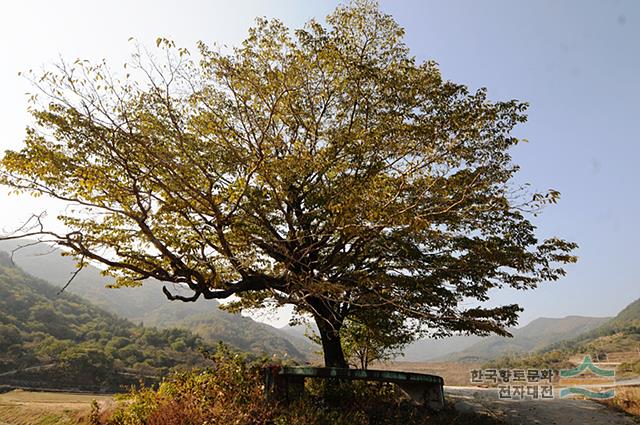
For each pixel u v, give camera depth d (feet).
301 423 28.55
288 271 36.76
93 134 31.71
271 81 35.29
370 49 45.70
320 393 37.17
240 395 32.60
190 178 34.12
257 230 42.78
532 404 45.91
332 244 40.81
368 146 39.99
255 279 38.68
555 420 40.27
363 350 60.95
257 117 38.73
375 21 45.78
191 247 36.50
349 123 43.52
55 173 31.96
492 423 37.76
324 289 34.40
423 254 45.24
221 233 33.27
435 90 42.70
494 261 43.57
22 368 194.18
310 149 42.37
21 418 84.89
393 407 36.50
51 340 230.07
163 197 34.50
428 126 38.50
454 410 40.09
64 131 31.83
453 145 35.91
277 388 34.24
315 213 41.01
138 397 37.22
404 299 41.68
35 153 31.50
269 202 41.57
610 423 39.47
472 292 47.60
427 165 35.96
